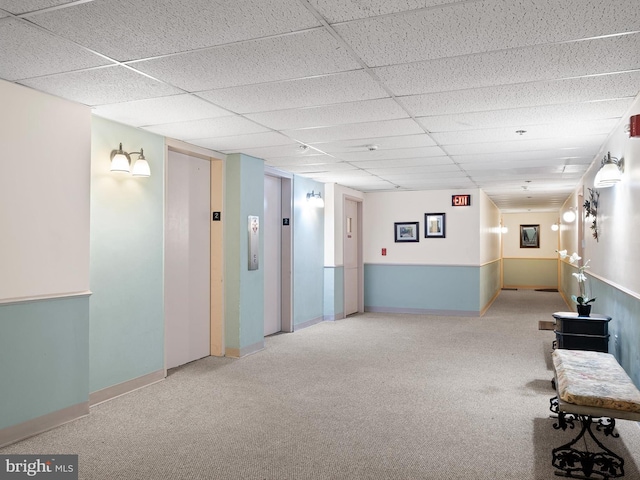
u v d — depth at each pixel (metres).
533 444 2.84
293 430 3.04
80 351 3.21
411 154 5.02
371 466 2.55
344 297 7.84
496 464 2.58
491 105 3.26
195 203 4.82
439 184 7.53
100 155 3.53
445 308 8.14
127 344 3.77
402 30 2.12
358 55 2.40
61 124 3.08
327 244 7.43
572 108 3.31
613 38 2.18
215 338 5.02
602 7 1.89
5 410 2.76
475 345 5.62
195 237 4.82
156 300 4.05
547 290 13.16
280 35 2.17
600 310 5.00
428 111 3.41
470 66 2.55
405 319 7.61
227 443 2.84
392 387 3.97
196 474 2.46
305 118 3.61
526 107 3.30
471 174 6.43
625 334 3.69
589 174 5.89
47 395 2.99
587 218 5.84
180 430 3.03
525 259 13.96
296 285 6.58
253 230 5.19
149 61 2.48
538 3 1.87
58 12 1.94
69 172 3.14
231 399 3.64
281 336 6.14
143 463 2.57
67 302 3.12
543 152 4.87
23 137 2.85
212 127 3.87
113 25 2.06
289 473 2.47
